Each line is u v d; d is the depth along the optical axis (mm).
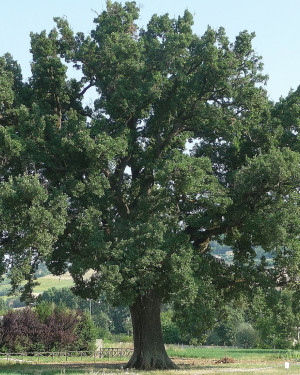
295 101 33250
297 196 28969
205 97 32438
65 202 27328
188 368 33312
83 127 29375
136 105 31766
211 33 31500
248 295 32375
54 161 30969
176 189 28281
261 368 32375
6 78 31203
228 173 33156
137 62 32031
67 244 29250
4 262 27703
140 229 28672
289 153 29000
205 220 30359
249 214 30594
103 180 29656
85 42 33938
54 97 33656
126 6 35031
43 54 32906
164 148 33906
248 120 31734
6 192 26172
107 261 28891
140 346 33812
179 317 29594
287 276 32406
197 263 29312
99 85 33094
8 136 28047
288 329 67375
